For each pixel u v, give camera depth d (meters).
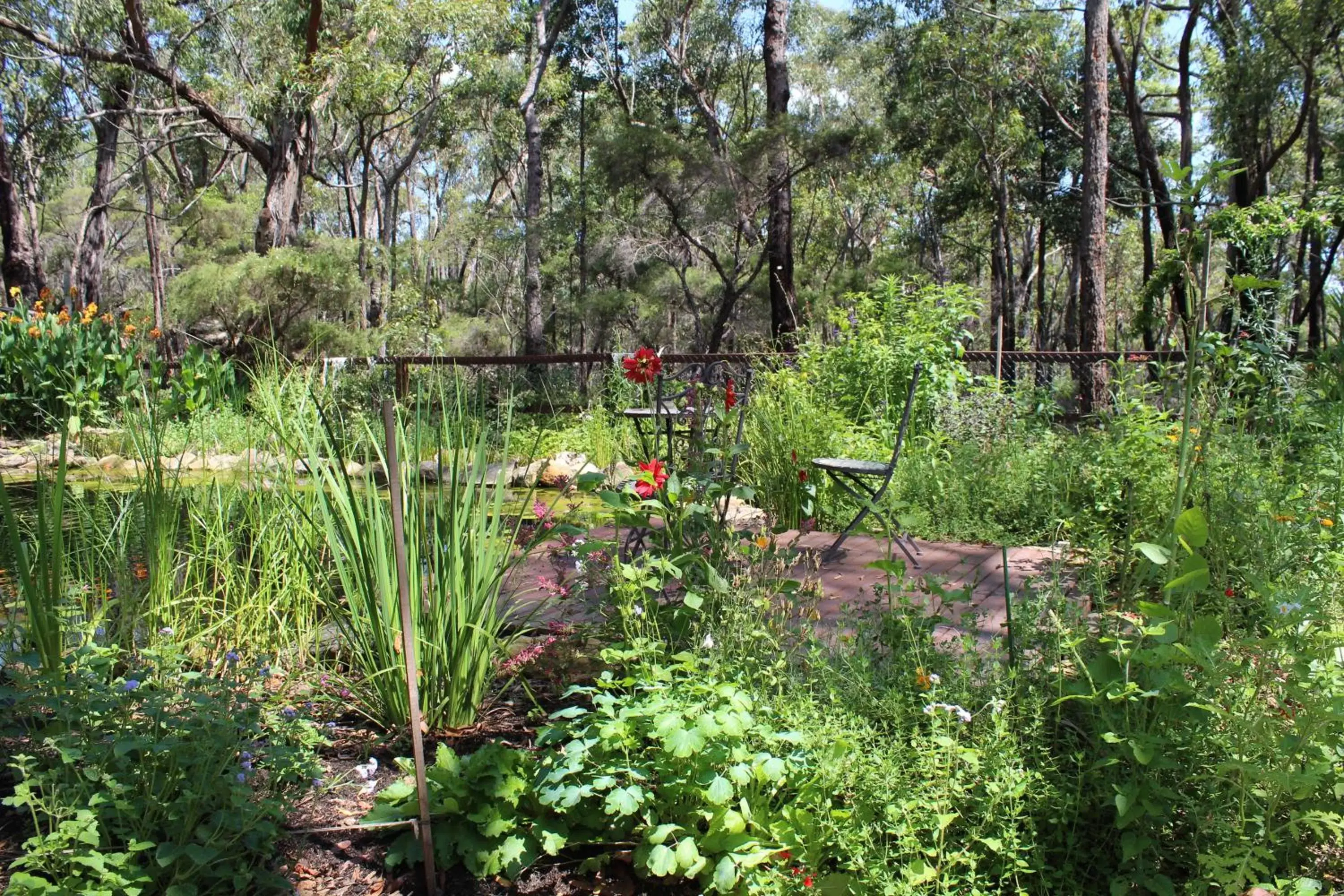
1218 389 5.89
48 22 17.56
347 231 41.59
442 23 19.36
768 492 6.41
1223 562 3.52
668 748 2.15
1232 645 2.37
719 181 18.11
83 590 3.32
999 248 27.59
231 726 2.27
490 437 3.86
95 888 1.96
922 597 3.13
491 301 37.88
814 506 6.39
